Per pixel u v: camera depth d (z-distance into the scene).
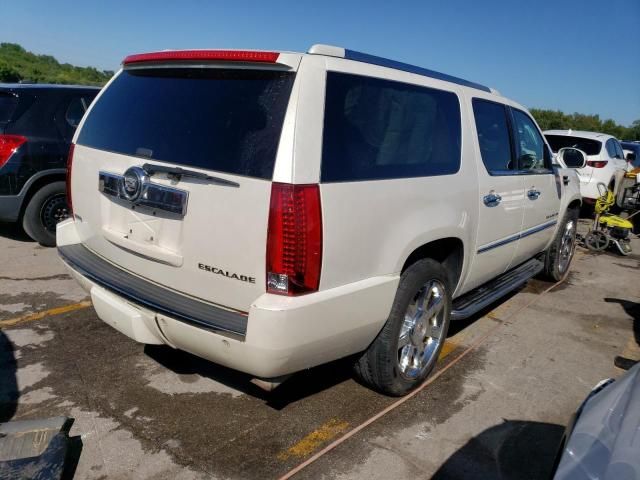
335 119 2.57
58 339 3.87
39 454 2.53
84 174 3.24
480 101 3.90
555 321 4.91
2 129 5.64
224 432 2.92
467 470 2.75
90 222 3.24
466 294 4.24
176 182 2.63
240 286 2.49
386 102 2.92
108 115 3.19
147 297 2.72
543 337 4.52
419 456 2.83
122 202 2.93
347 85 2.67
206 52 2.64
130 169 2.81
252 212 2.38
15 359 3.57
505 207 4.14
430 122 3.28
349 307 2.64
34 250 5.98
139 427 2.92
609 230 7.95
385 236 2.82
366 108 2.77
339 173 2.54
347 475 2.64
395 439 2.96
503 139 4.18
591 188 10.06
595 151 10.18
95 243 3.24
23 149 5.70
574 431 2.04
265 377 2.50
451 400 3.40
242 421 3.03
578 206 6.12
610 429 1.95
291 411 3.15
